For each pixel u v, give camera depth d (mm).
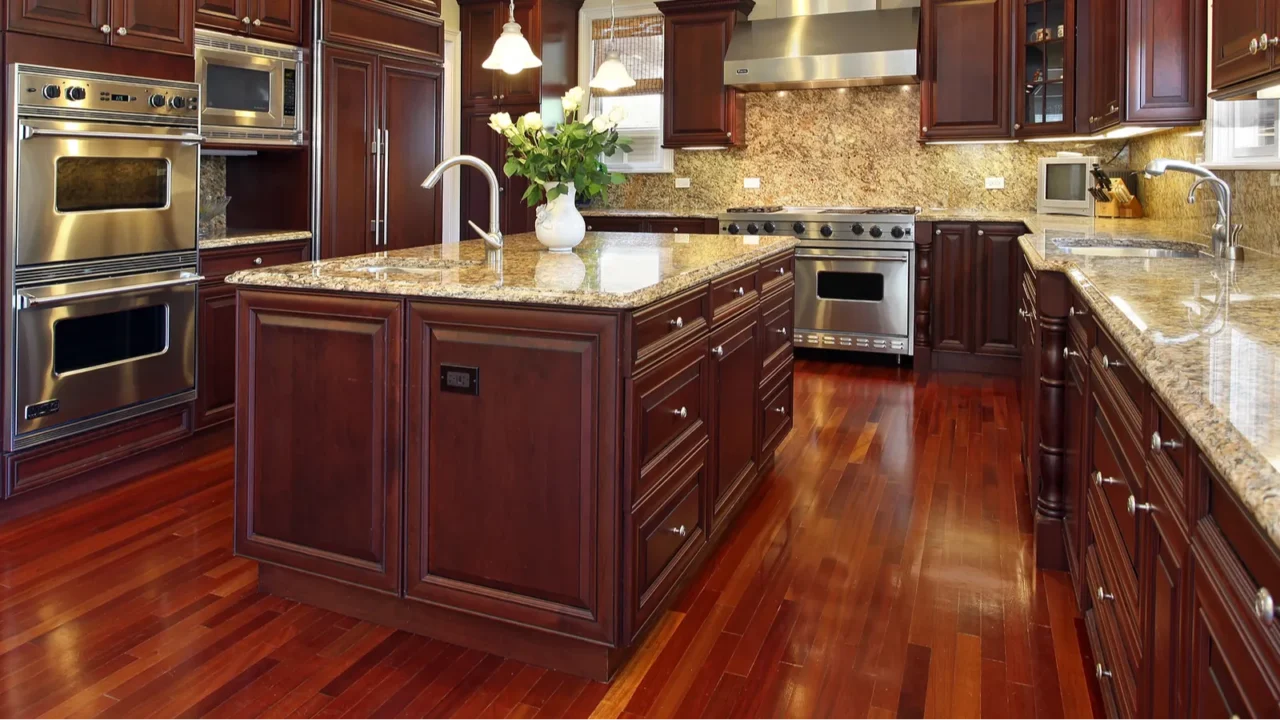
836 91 6359
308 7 4285
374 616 2338
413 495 2203
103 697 1972
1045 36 5242
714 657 2182
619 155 6914
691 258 2779
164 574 2598
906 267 5590
